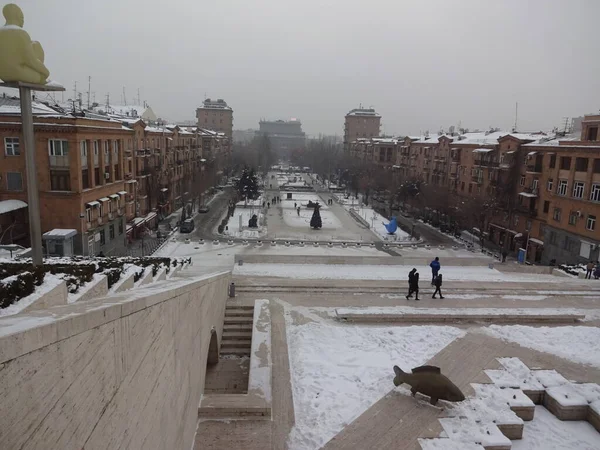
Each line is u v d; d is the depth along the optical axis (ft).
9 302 18.19
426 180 228.02
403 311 52.90
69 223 101.96
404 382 35.55
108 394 13.88
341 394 35.73
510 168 151.02
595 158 113.60
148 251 124.98
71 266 34.24
